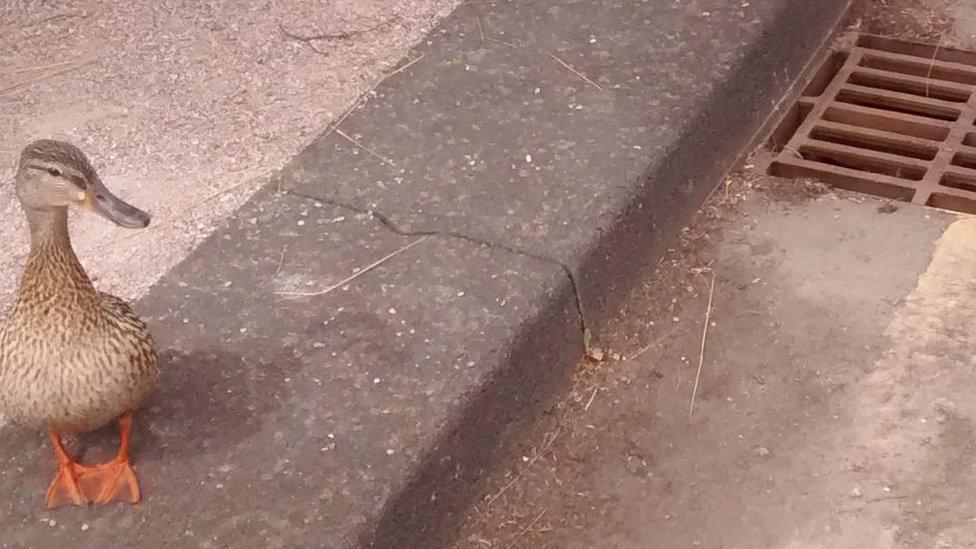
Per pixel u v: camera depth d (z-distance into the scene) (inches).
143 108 94.3
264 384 75.2
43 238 68.6
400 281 79.7
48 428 69.9
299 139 90.7
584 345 82.7
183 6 103.0
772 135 96.9
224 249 82.0
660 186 86.1
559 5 97.1
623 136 87.0
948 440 78.2
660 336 84.4
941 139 96.5
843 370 81.8
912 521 75.2
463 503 76.1
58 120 93.7
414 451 72.4
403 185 84.9
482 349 76.4
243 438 73.0
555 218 82.5
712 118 90.0
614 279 83.8
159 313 78.6
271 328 77.7
